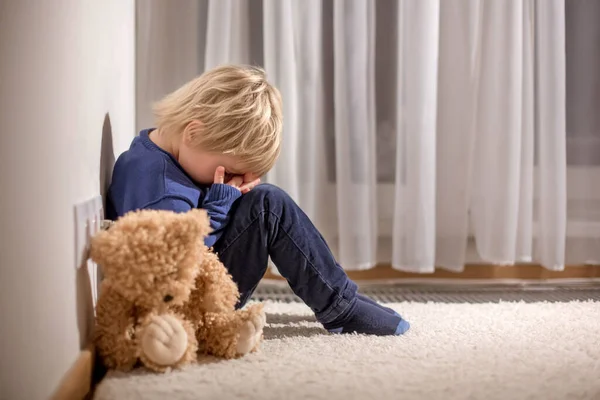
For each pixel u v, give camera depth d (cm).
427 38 167
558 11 172
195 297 102
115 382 88
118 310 94
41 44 79
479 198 178
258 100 115
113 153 123
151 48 166
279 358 103
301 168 169
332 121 177
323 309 118
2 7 74
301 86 168
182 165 114
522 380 94
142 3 165
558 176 175
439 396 87
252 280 118
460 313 142
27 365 77
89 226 96
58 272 82
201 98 113
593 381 94
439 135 177
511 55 171
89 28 99
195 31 169
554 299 165
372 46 171
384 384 91
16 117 76
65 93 86
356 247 170
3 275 75
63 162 85
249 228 114
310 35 167
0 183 75
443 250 178
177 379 90
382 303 155
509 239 173
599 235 184
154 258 88
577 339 119
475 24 172
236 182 119
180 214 93
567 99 183
